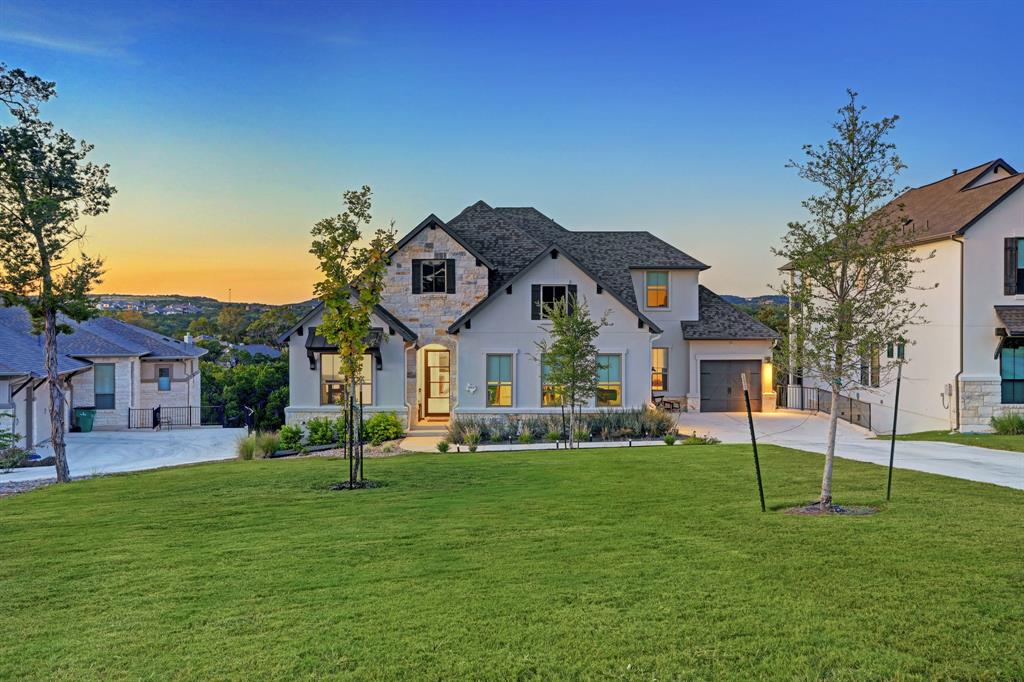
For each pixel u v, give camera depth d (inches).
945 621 245.1
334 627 254.7
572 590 284.8
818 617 251.1
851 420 1100.5
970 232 962.1
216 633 253.3
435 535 383.9
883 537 353.4
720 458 681.6
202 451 1040.8
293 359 1079.0
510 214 1425.9
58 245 717.3
